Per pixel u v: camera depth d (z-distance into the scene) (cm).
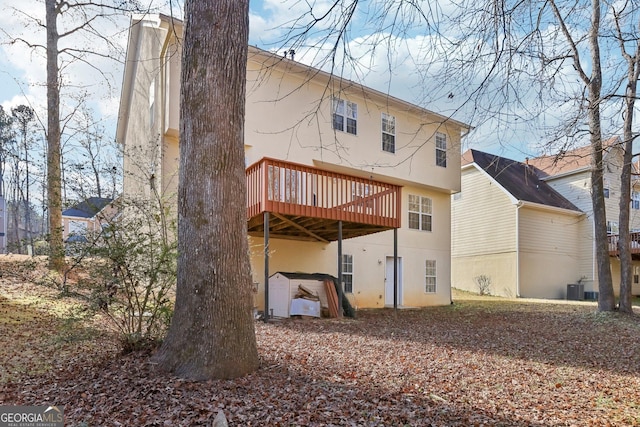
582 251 2233
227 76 476
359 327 920
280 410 387
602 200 1227
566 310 1360
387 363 593
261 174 954
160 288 547
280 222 1048
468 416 407
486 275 2117
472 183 2239
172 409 378
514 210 2019
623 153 789
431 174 1578
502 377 552
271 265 1215
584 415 423
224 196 471
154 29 1171
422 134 1554
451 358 645
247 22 500
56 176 573
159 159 1016
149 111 1231
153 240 556
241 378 456
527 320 1122
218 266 464
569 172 2259
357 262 1425
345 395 441
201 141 469
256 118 1138
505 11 440
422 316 1179
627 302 1188
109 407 385
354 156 1339
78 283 532
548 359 664
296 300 1068
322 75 1218
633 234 2173
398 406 420
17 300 884
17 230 3128
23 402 404
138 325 540
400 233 1539
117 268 531
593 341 832
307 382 473
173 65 1014
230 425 352
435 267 1642
